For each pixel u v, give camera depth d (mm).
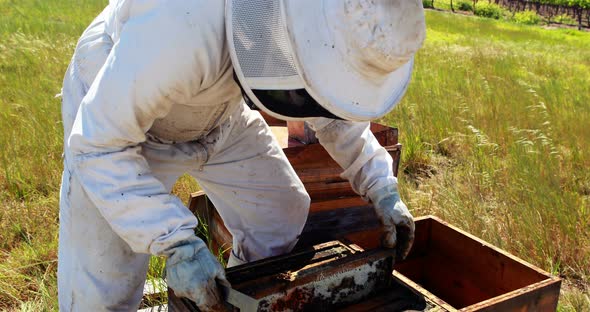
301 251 2055
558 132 6477
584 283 3402
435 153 5883
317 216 3125
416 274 2846
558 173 4914
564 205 4055
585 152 5676
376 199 2209
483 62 11633
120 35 1619
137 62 1537
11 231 3674
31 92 6398
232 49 1537
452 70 10117
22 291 3059
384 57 1373
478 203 4191
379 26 1348
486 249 2494
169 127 2014
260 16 1476
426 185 4789
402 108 6590
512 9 43156
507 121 6504
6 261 3326
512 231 3801
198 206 3225
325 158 3271
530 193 4203
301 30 1418
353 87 1476
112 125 1605
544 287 2068
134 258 1994
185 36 1523
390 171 2281
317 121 2227
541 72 11359
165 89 1571
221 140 2232
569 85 9516
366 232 2877
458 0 42906
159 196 1669
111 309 1986
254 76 1536
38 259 3275
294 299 1824
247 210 2463
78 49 1991
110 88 1571
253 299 1539
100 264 1925
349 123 2217
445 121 6344
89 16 15359
